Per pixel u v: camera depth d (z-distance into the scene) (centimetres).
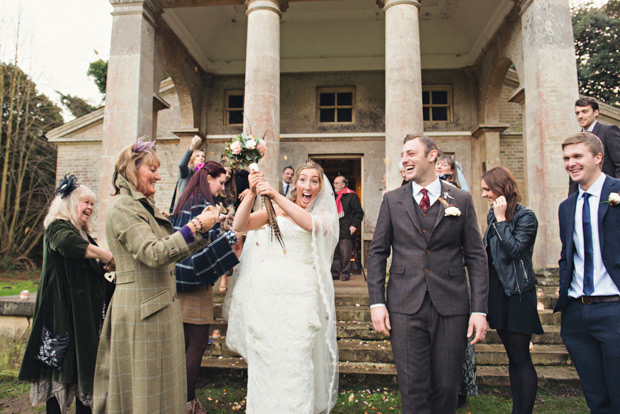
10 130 1552
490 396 329
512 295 261
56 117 1736
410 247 224
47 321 261
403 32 588
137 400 191
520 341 259
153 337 199
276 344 225
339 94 961
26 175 1656
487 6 777
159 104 749
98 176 1026
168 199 956
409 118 569
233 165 254
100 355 213
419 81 585
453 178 351
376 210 897
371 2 909
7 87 1628
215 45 978
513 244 256
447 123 915
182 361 214
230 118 978
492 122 862
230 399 326
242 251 319
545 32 579
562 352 377
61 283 267
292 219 238
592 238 231
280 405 217
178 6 709
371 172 910
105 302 290
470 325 212
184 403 212
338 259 654
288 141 934
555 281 517
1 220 1502
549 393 339
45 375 259
